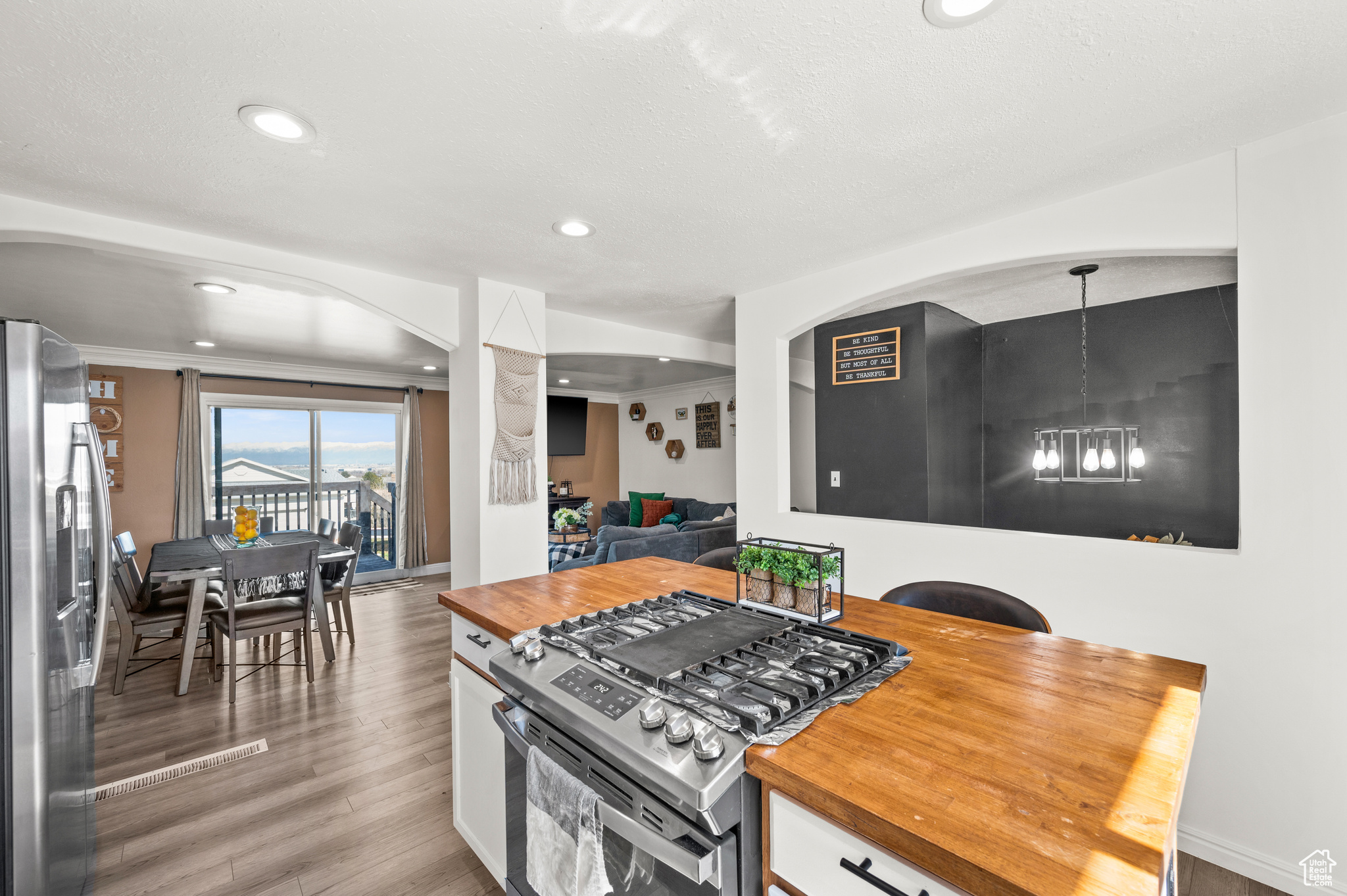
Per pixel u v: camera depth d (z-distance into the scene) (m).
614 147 1.77
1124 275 3.10
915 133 1.71
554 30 1.26
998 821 0.70
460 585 3.32
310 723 2.81
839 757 0.86
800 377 5.52
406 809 2.11
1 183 1.95
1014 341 4.16
